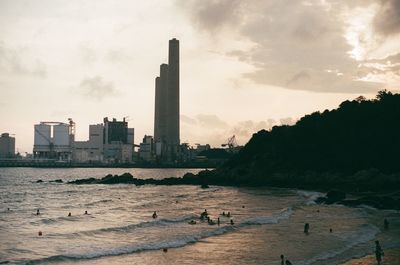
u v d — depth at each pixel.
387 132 129.88
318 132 148.75
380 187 109.25
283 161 148.50
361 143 132.62
